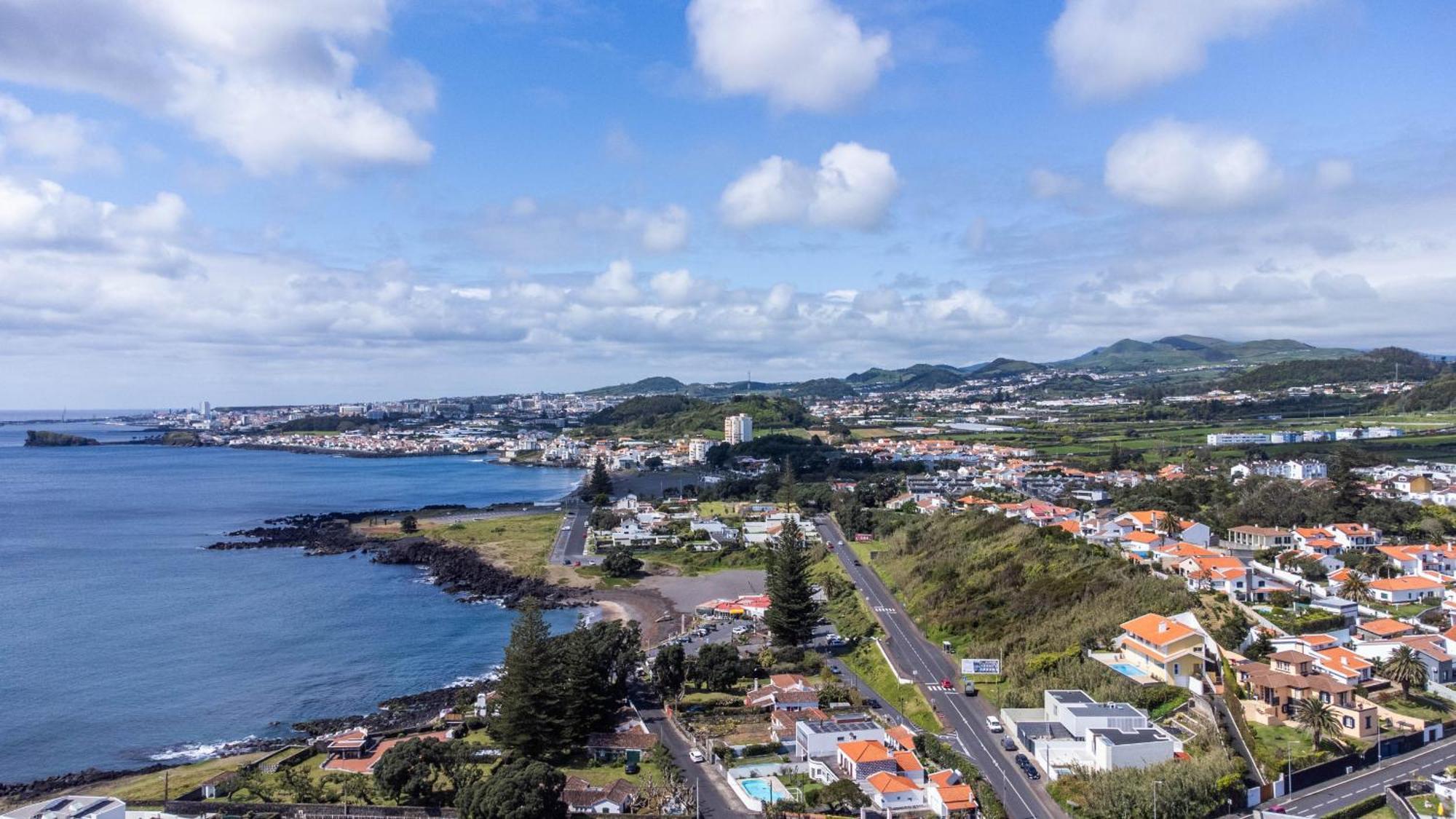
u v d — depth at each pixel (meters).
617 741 107.31
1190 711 100.81
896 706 117.56
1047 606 137.88
